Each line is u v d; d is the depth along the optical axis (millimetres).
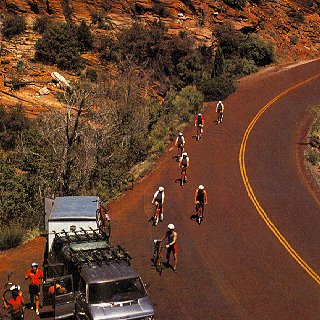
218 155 32656
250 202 25562
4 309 14594
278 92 48531
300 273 18266
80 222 16688
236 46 55594
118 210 23781
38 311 14375
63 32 44969
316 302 16250
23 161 25625
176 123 37469
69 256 14406
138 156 31219
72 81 41500
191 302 15742
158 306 15367
